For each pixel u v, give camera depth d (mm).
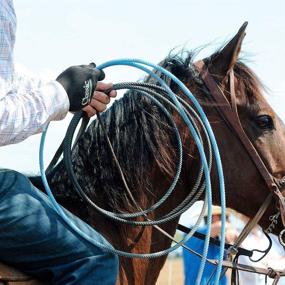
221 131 5305
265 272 5469
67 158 4781
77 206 4988
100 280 4262
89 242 4297
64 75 4348
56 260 4230
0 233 4102
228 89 5375
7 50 3971
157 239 5281
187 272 8680
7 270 4211
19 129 3957
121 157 5094
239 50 5371
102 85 4746
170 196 5301
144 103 5188
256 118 5348
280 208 5293
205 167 4762
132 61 4984
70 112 4430
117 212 5008
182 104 5211
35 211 4168
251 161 5293
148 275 5234
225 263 5375
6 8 4023
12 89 4043
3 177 4168
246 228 5406
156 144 5137
